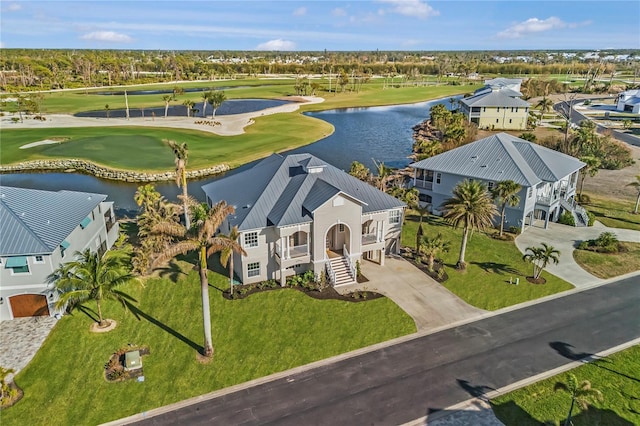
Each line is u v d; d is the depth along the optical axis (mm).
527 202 53812
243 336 34625
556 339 34406
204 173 84312
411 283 42500
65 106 162250
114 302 38625
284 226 39469
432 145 81688
